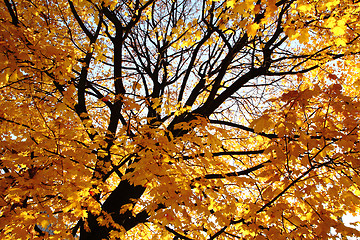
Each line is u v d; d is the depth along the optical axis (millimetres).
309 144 2115
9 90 3451
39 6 3920
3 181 2201
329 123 2203
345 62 5148
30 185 2133
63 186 2213
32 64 2562
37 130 2676
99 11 3258
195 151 2676
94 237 3262
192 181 2697
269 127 2174
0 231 2096
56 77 2682
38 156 2455
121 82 4059
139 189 3641
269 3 1912
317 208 2350
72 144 2449
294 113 2279
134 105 2490
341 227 2057
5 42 2150
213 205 2701
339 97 2086
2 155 2520
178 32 4281
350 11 3023
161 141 2473
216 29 3848
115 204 3514
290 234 2322
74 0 2809
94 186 2914
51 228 2559
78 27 6125
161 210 2324
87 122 2713
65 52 2627
